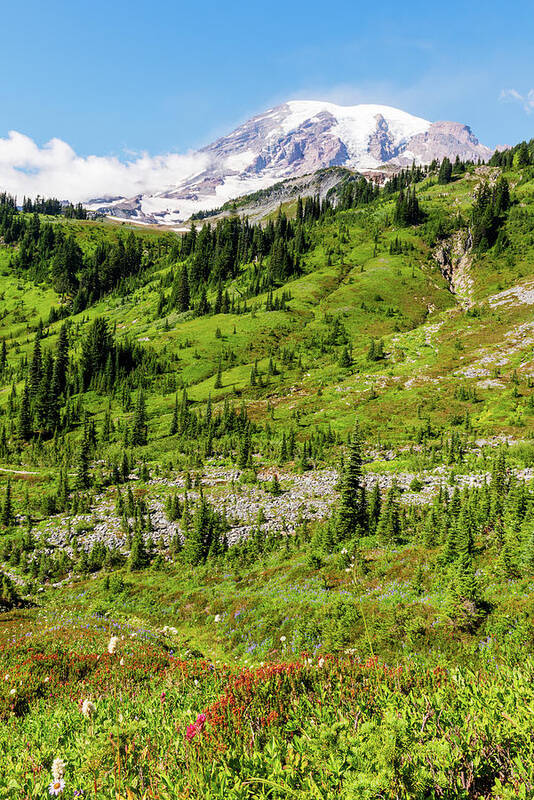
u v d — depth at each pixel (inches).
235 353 5723.4
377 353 4598.9
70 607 1211.2
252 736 199.0
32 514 2180.1
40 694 442.0
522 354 3794.3
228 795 150.3
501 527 1003.3
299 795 148.3
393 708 217.2
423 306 6422.2
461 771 154.6
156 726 265.9
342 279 7534.5
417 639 554.9
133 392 5270.7
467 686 247.1
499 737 174.4
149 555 1624.0
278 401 4087.1
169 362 5649.6
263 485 2261.3
